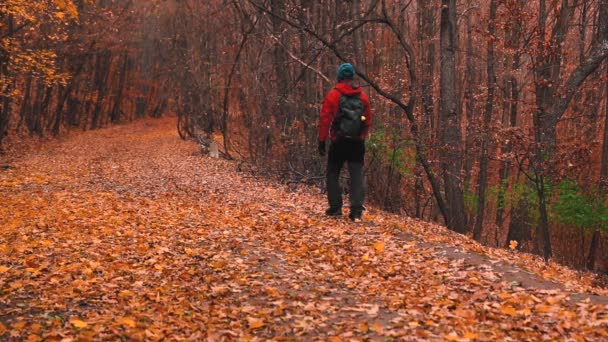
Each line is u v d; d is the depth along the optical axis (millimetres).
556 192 17562
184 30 42125
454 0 13117
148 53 73625
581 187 18719
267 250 7832
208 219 10250
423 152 14086
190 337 4945
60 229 9594
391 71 18516
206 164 25688
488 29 15695
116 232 9172
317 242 8117
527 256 11258
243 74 25766
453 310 5293
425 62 23109
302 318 5301
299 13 19750
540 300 5406
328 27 20500
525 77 22719
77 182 18188
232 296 6066
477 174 24984
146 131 57969
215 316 5453
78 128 60031
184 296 6055
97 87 61625
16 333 4977
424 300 5523
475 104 24984
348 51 20188
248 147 25969
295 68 21594
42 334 4984
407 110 14078
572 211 17109
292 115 21688
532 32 13875
